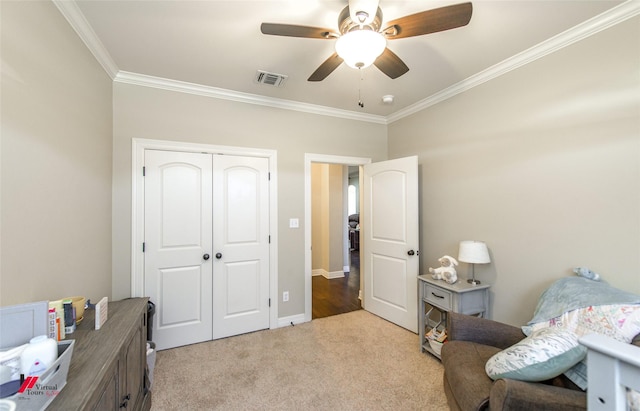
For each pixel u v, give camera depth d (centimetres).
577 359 114
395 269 313
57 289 149
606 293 146
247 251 293
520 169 219
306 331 296
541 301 178
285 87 275
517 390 110
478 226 252
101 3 158
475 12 168
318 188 563
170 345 260
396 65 180
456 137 273
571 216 189
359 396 193
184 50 209
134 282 248
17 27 118
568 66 190
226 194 284
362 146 358
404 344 266
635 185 161
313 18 175
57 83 150
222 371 222
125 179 246
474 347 171
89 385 92
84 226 183
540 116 206
